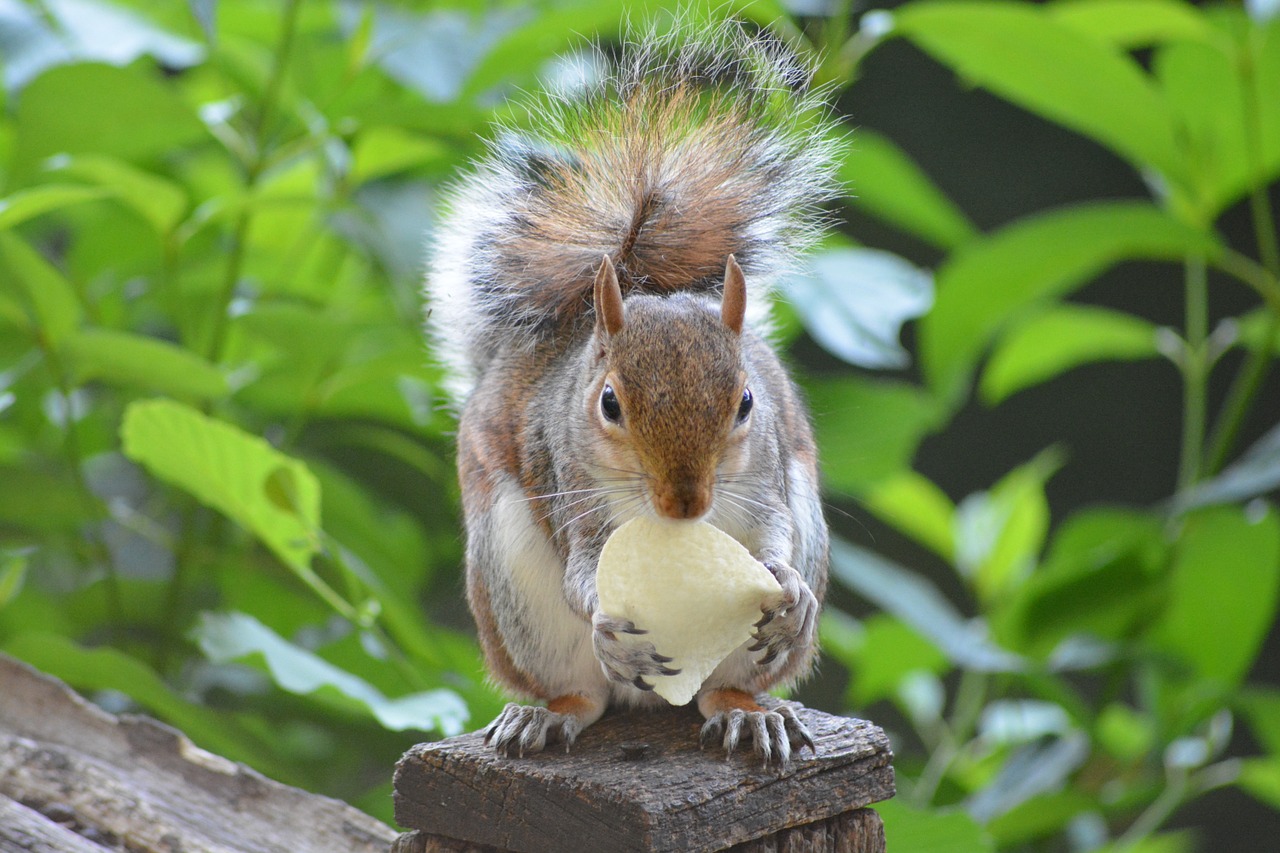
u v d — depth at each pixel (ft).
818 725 14.16
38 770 16.78
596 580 13.62
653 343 14.20
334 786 30.35
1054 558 30.37
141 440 19.17
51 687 17.84
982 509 31.68
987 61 25.82
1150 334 29.76
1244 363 53.42
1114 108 25.88
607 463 14.29
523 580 15.56
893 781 13.89
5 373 25.72
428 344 22.25
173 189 23.16
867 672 29.94
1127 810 28.30
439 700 19.08
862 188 29.68
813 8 27.68
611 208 16.24
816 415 25.79
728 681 15.34
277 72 25.46
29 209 20.44
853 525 54.90
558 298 16.43
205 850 16.10
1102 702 28.60
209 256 27.86
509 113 22.39
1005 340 31.50
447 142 25.85
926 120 55.26
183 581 26.18
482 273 16.90
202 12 23.13
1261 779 27.68
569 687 15.48
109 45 23.47
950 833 18.74
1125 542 26.76
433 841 13.74
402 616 21.01
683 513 13.56
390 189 29.43
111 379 23.47
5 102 28.35
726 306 14.58
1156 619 27.99
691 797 12.44
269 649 19.13
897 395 26.71
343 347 23.50
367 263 30.66
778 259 17.02
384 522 30.45
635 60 16.90
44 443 29.89
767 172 16.69
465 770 13.43
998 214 55.11
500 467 16.19
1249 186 28.07
